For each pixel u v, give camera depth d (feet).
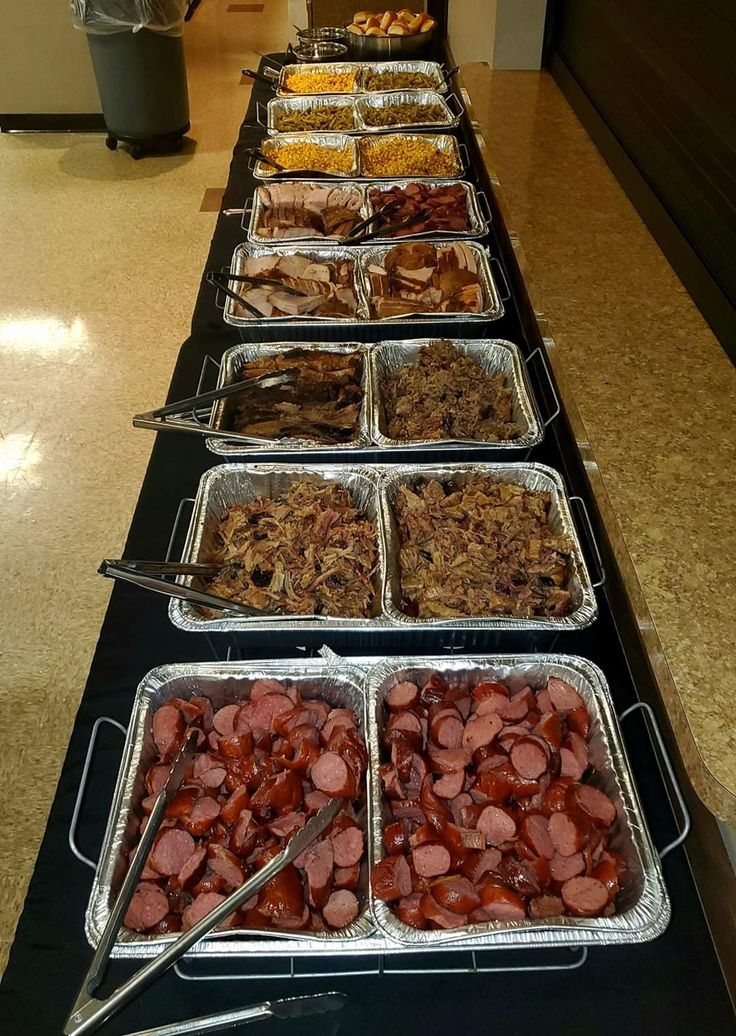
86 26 11.98
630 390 4.56
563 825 3.18
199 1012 3.08
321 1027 3.03
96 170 13.32
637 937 2.89
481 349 5.66
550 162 7.20
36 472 7.43
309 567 4.21
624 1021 3.04
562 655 3.73
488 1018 3.05
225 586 4.21
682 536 3.70
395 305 6.16
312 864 3.16
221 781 3.46
